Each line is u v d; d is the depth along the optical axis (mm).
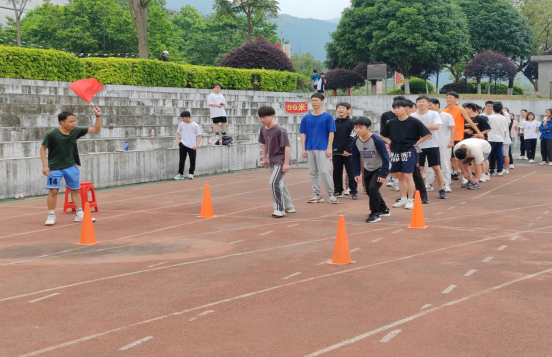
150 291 5691
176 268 6621
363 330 4504
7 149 14211
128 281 6082
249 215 10406
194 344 4266
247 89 28422
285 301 5289
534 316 4754
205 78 26375
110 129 18078
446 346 4152
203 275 6285
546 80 37156
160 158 16375
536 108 33719
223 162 18594
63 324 4758
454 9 40281
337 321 4723
